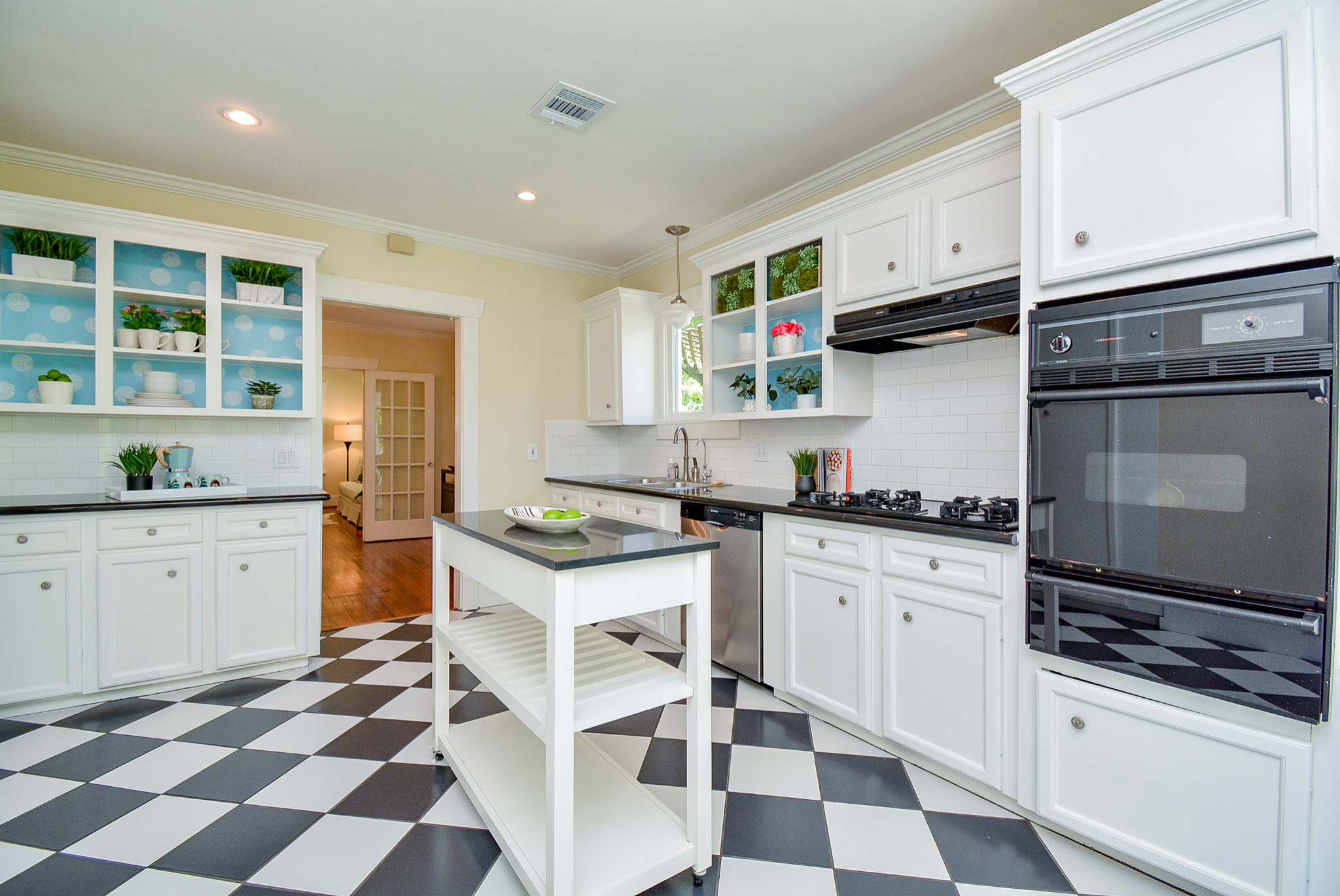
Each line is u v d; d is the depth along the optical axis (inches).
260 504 113.8
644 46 83.0
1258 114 52.8
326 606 162.1
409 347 293.3
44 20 77.0
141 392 119.6
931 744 79.8
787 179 125.7
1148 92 59.3
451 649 80.9
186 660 107.6
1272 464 51.9
